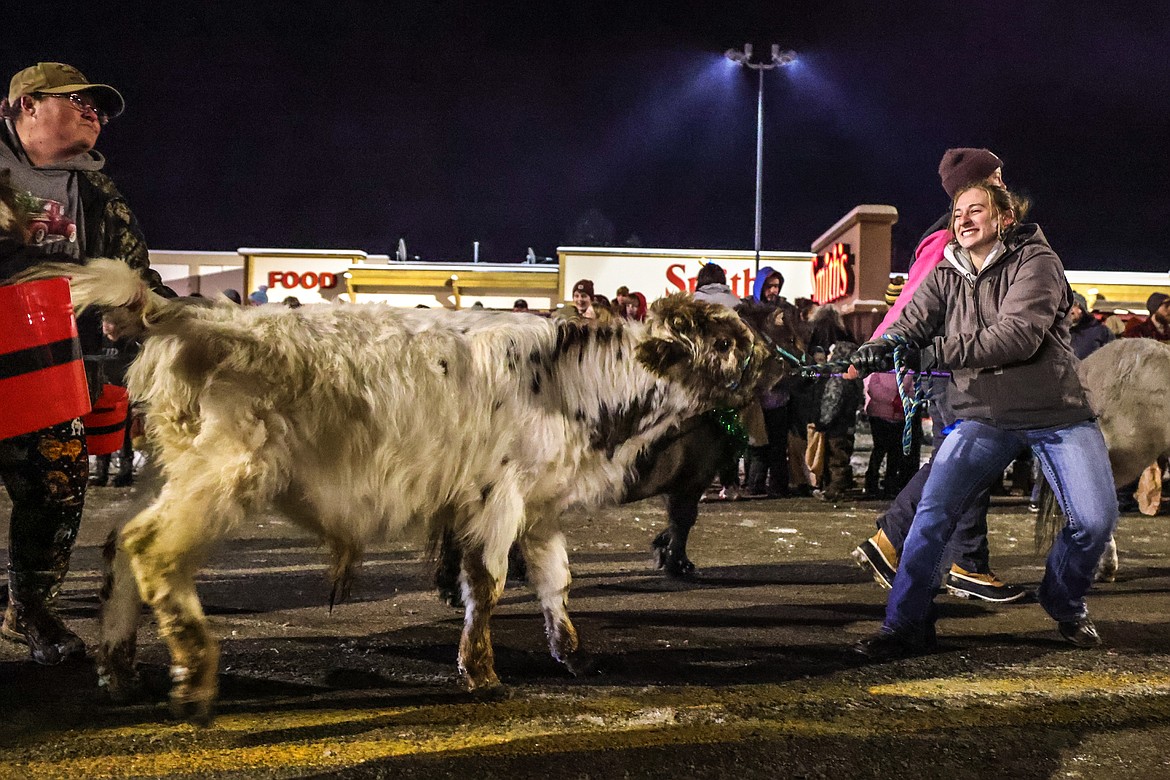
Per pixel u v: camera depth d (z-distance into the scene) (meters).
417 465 3.45
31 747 3.02
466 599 3.62
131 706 3.41
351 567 3.62
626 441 3.88
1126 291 21.44
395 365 3.39
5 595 4.90
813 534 7.91
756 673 3.94
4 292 3.44
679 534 6.04
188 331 3.19
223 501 3.13
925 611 4.21
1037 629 4.74
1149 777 2.88
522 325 3.72
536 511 3.80
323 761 2.93
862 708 3.50
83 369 3.63
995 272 4.10
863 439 18.66
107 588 3.49
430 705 3.48
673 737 3.17
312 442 3.29
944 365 4.11
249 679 3.75
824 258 19.23
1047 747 3.11
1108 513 4.07
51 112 3.83
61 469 3.79
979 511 5.44
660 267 22.42
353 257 24.06
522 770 2.89
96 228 4.04
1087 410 4.11
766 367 4.07
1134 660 4.16
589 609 5.14
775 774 2.89
